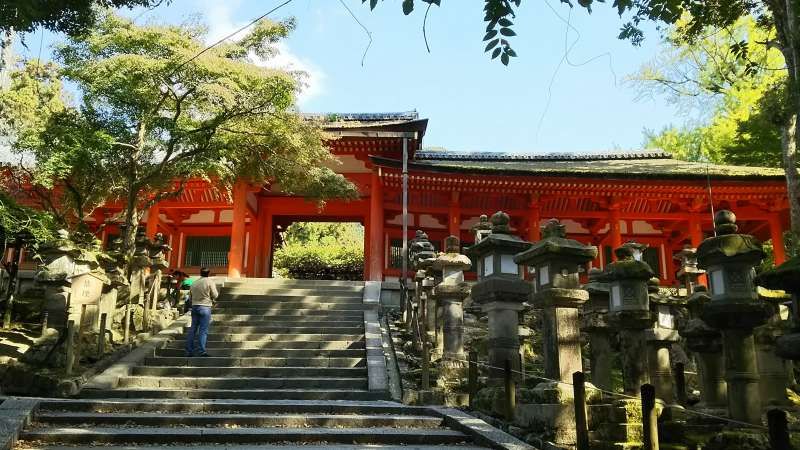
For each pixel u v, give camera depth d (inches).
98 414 312.2
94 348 444.5
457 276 454.6
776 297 378.0
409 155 1024.2
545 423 274.7
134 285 595.2
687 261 711.1
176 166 699.4
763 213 1019.3
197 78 599.2
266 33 654.5
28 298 556.4
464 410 354.9
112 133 636.1
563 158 1325.0
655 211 1066.1
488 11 180.1
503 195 1029.2
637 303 319.0
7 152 650.2
